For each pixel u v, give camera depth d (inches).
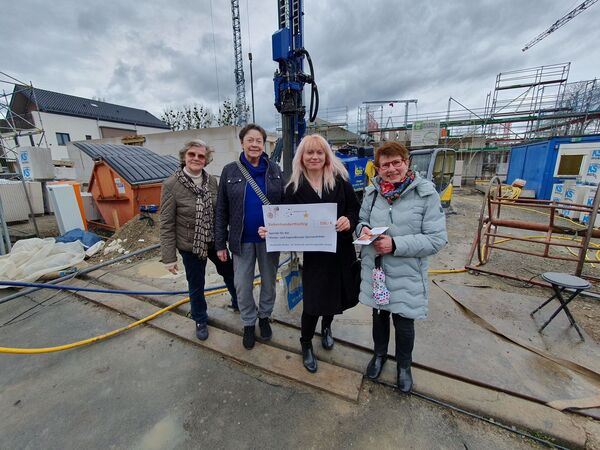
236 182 85.6
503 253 187.3
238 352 95.9
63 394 83.0
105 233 266.7
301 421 71.6
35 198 345.7
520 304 119.7
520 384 77.7
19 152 271.3
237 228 86.7
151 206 229.6
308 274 78.9
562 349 92.0
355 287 80.7
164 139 691.4
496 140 701.9
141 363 94.9
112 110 1480.1
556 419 67.6
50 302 136.8
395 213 70.6
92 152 284.2
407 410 73.2
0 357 99.3
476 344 95.1
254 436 68.4
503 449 63.1
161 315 120.6
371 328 106.1
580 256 128.4
